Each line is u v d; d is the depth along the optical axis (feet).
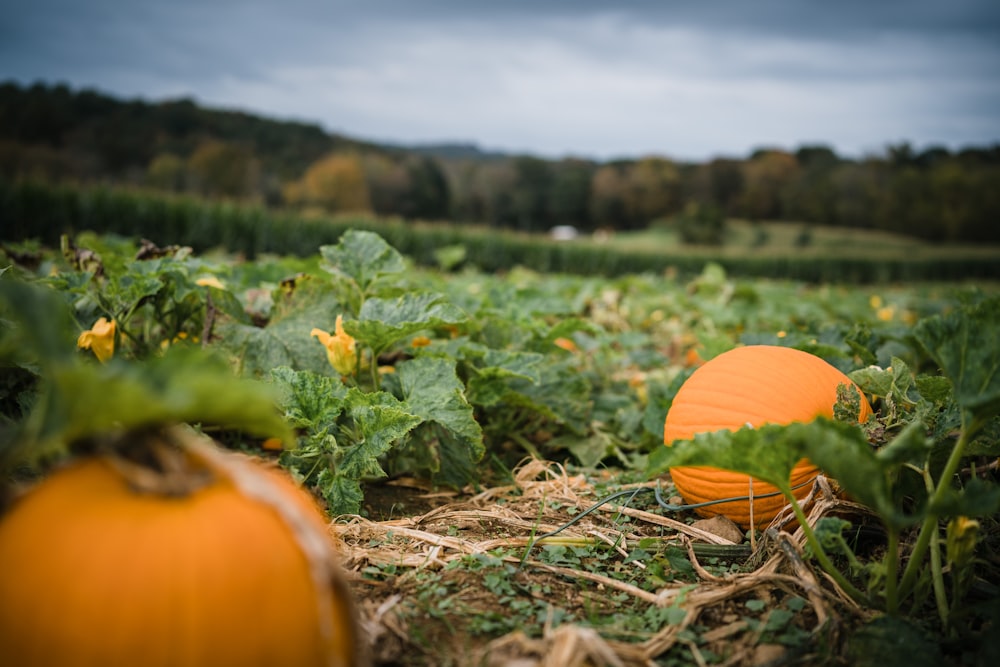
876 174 301.63
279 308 11.44
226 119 223.92
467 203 275.59
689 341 23.00
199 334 11.98
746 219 304.50
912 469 7.75
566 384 12.98
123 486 4.50
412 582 7.32
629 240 276.62
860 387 8.61
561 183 288.51
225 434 11.23
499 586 7.28
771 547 7.79
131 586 4.14
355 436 9.43
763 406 8.62
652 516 9.12
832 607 6.78
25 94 168.04
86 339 9.05
